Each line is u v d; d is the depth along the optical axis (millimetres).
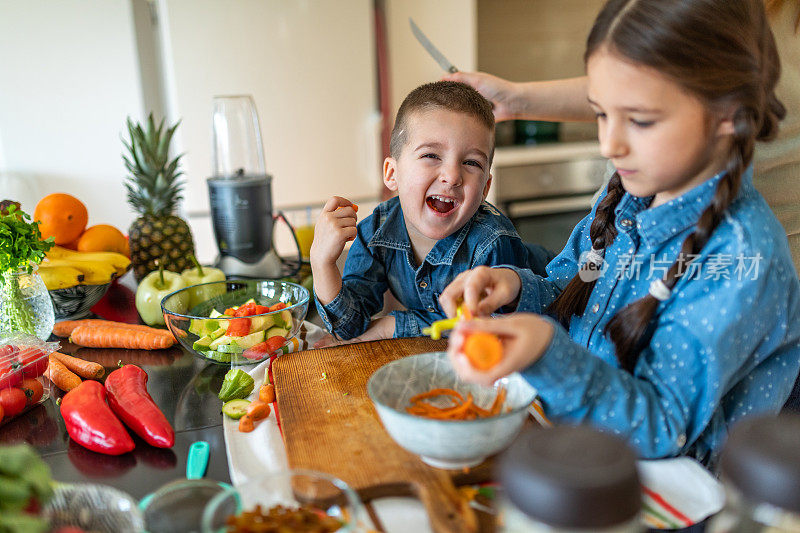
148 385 1055
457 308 809
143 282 1367
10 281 1110
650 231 794
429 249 1251
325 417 825
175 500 650
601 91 687
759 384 785
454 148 1079
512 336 678
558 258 1060
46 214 1462
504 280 873
